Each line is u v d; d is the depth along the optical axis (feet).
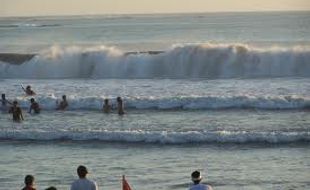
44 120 222.69
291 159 165.17
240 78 330.13
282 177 149.69
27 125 213.87
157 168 160.25
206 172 155.43
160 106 240.94
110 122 215.31
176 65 358.23
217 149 178.09
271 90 272.51
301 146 178.60
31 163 167.94
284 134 184.24
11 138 197.06
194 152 175.73
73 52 369.30
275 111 228.43
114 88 291.99
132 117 224.12
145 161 167.53
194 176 111.24
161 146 183.83
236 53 354.13
